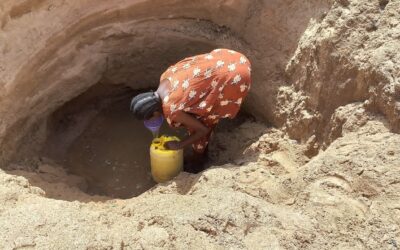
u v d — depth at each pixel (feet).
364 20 11.03
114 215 8.82
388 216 8.18
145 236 7.98
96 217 8.46
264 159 11.41
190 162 13.48
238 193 8.84
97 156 14.21
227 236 8.05
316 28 11.99
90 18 12.88
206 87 10.84
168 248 7.82
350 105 10.72
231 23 14.03
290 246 7.92
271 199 9.04
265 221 8.29
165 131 15.17
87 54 13.46
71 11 12.38
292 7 12.94
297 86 12.42
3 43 11.14
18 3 11.08
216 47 14.32
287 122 12.50
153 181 13.33
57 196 10.82
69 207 8.61
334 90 11.19
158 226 8.26
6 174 9.92
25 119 12.50
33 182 11.21
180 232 8.05
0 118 11.46
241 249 7.86
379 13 11.03
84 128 14.99
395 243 7.80
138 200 9.82
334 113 11.02
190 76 10.81
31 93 12.33
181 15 14.06
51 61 12.54
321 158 9.60
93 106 15.56
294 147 11.84
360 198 8.55
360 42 10.87
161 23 14.06
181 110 10.78
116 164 13.97
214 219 8.26
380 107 9.98
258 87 13.62
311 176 9.24
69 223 8.12
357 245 7.91
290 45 12.82
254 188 9.31
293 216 8.43
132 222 8.41
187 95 10.72
